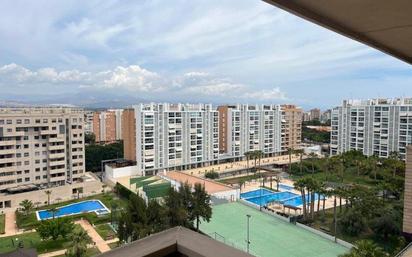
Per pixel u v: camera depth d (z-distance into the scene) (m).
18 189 35.59
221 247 1.43
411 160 10.17
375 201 24.25
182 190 23.80
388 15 3.25
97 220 28.48
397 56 4.77
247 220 26.75
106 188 39.81
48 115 38.50
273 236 23.42
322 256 20.02
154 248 1.41
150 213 20.80
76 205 34.09
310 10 3.09
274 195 36.72
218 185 37.03
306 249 21.11
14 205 33.22
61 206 33.59
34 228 26.78
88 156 49.56
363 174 43.53
